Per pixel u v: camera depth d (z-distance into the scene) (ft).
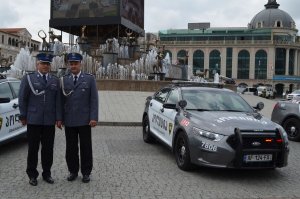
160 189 21.34
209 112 26.43
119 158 28.43
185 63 130.93
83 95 22.20
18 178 22.82
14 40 288.51
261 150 22.85
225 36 355.36
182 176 24.07
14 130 30.42
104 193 20.39
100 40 121.90
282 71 345.72
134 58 109.09
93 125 22.07
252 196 20.58
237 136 22.61
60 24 113.19
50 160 22.16
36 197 19.49
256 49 345.10
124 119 47.06
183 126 25.27
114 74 97.40
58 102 22.09
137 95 75.05
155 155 29.76
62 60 92.89
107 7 111.24
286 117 39.55
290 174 25.40
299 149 34.68
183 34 363.35
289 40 350.84
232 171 25.54
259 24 365.40
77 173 22.90
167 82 84.64
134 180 22.94
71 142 22.49
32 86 21.56
